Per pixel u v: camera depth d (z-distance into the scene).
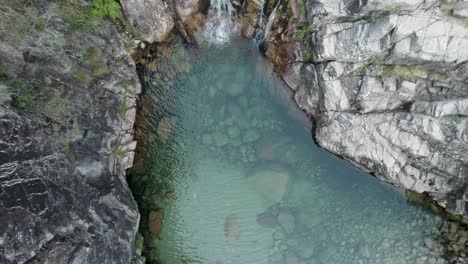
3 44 8.52
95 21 10.57
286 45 11.29
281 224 11.41
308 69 10.91
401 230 11.02
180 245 11.38
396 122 10.25
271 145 11.71
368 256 10.85
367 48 9.66
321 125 11.27
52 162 8.80
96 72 10.55
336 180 11.65
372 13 9.43
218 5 11.72
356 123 10.62
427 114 9.79
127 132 11.30
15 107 8.47
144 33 11.52
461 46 9.15
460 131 9.45
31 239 7.80
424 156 10.27
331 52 10.14
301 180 11.68
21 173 8.08
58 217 8.44
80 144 9.72
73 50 10.00
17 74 8.74
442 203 10.84
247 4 11.66
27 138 8.43
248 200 11.70
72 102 9.76
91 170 9.81
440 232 10.83
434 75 9.80
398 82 9.95
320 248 11.11
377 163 10.85
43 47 9.33
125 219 10.12
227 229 11.52
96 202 9.53
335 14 9.79
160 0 11.19
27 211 7.89
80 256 8.48
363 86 10.16
